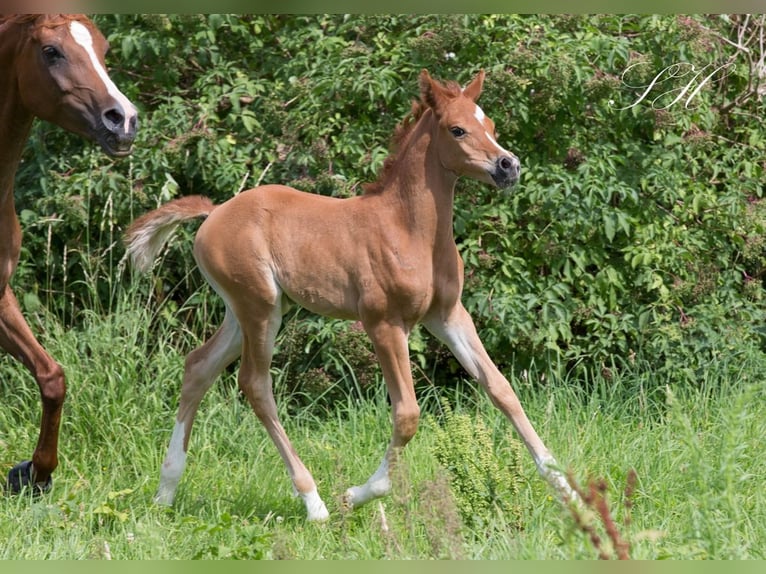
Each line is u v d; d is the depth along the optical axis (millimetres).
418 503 17438
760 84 26703
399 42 24375
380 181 17547
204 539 16219
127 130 17453
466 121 16891
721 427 19547
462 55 23672
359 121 24531
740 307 24797
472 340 17703
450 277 17547
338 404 23969
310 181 23656
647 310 23859
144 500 18516
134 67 26094
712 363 23047
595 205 23297
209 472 20109
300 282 17656
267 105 24328
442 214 17281
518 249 24000
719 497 14148
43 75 17594
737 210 24453
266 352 18094
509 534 15289
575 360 24312
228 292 18094
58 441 20938
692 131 24688
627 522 13492
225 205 18359
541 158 24094
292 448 17984
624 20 24953
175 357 23047
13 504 18312
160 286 24859
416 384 24688
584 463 18781
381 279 17016
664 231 23938
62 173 25469
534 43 23562
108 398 21672
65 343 22500
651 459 18734
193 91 26562
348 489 17406
